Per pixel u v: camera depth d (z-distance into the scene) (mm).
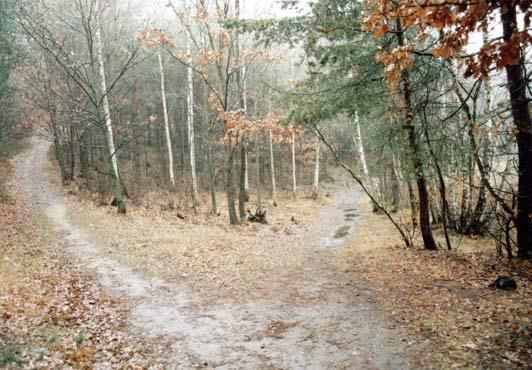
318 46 12211
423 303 8547
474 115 11086
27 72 30156
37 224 19703
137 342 7469
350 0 11352
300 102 12820
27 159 44875
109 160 23828
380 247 15516
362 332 7434
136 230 19125
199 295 10305
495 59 4621
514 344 6121
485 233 16984
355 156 51156
